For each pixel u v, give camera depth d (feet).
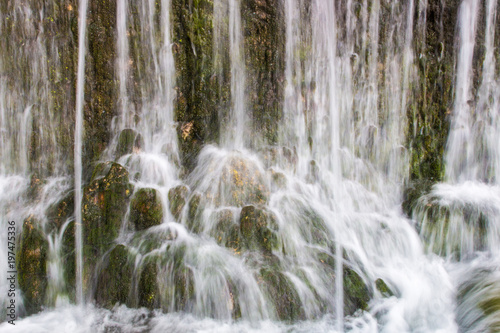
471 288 11.72
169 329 10.20
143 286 10.75
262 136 14.56
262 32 14.30
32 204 12.28
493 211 14.07
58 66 12.82
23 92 12.77
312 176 14.73
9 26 12.41
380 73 15.43
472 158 16.42
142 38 13.52
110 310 10.82
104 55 13.16
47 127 12.92
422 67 15.71
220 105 14.24
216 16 13.85
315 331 10.23
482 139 16.40
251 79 14.43
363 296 11.21
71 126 13.09
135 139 13.57
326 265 11.79
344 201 14.61
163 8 13.53
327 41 14.94
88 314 10.80
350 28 15.03
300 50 14.73
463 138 16.25
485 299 10.98
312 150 15.05
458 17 15.70
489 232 13.67
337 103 15.20
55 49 12.74
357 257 12.49
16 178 12.80
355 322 10.56
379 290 11.46
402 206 15.17
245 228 11.91
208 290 10.55
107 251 11.52
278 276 10.96
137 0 13.25
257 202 12.86
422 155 16.02
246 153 14.33
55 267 11.28
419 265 12.95
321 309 10.68
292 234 12.33
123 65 13.46
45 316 10.84
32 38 12.58
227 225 12.10
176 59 13.85
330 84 15.11
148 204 12.01
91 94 13.21
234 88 14.32
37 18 12.52
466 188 15.84
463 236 13.60
